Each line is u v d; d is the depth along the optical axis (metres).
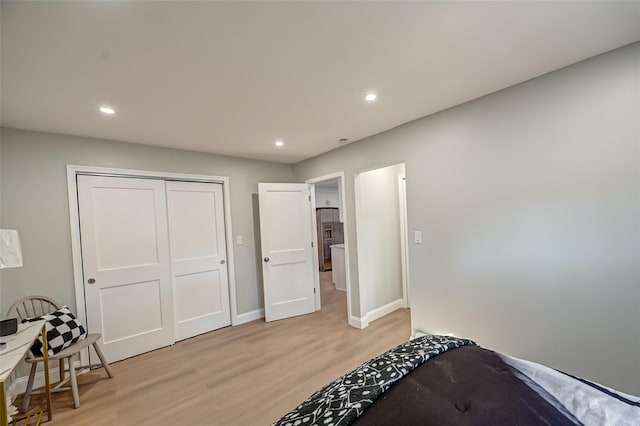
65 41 1.31
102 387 2.30
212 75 1.70
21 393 2.25
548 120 1.88
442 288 2.50
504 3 1.21
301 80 1.82
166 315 3.10
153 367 2.61
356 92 2.02
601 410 0.90
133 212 2.95
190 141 2.97
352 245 3.41
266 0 1.12
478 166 2.23
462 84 1.97
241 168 3.80
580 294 1.79
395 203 4.08
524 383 1.07
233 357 2.75
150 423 1.87
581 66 1.74
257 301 3.91
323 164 3.77
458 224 2.37
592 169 1.73
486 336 2.23
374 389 1.07
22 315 2.28
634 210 1.60
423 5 1.21
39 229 2.43
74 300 2.56
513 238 2.06
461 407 0.94
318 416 1.00
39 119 2.19
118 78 1.67
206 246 3.49
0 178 2.29
